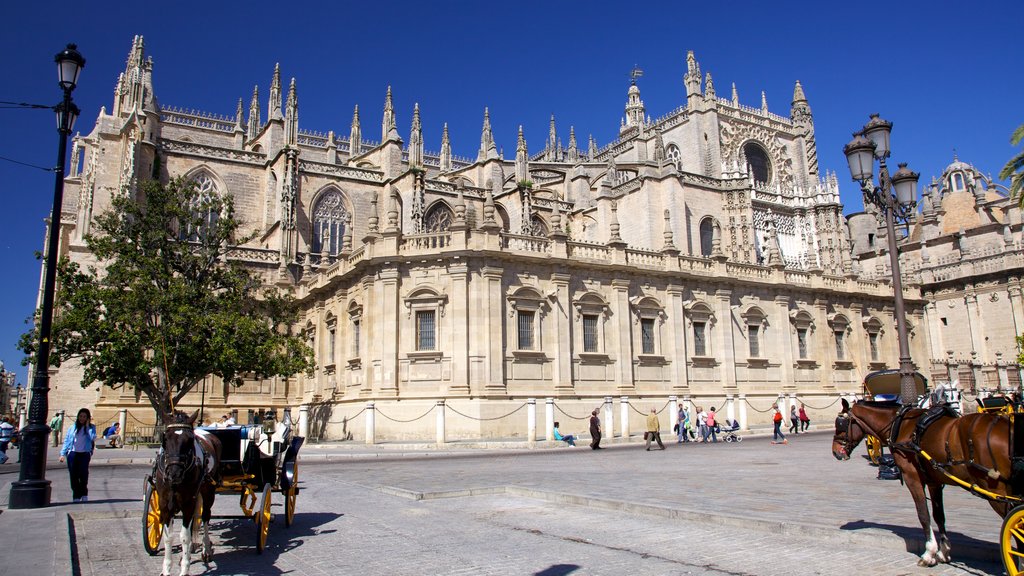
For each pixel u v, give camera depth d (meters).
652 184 62.66
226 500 18.62
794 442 36.88
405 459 30.30
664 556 11.01
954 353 70.56
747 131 83.44
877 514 13.41
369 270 41.81
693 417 46.66
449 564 10.77
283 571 10.54
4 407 152.38
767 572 9.91
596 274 45.16
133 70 57.09
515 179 69.25
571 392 42.22
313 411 47.56
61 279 36.09
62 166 17.86
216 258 40.97
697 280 49.44
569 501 16.58
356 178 61.66
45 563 10.07
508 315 41.25
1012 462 8.55
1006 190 90.81
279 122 65.62
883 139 18.58
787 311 53.44
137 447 40.31
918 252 79.44
